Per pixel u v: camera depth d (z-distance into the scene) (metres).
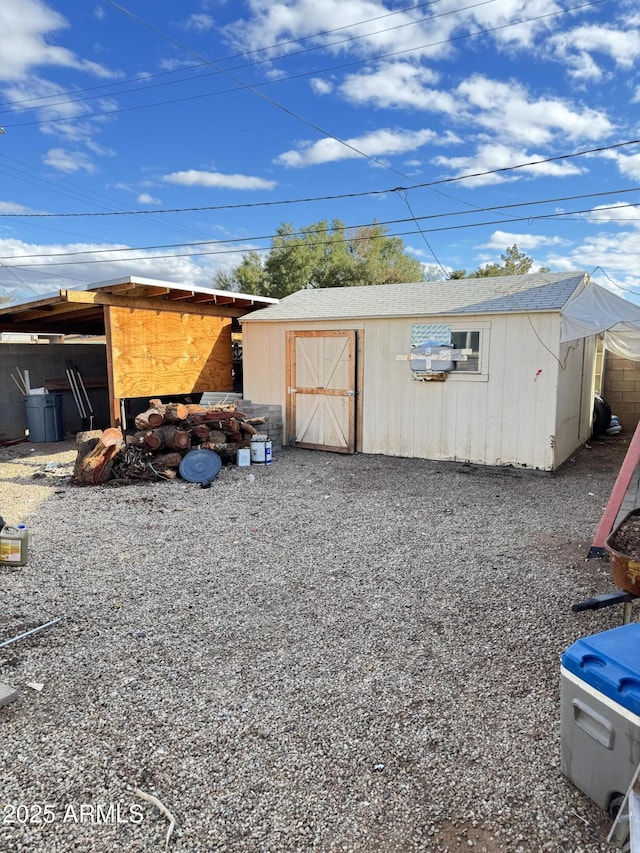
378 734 2.19
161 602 3.47
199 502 6.01
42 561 4.20
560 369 7.27
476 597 3.50
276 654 2.83
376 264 32.47
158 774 1.97
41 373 11.19
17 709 2.36
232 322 11.16
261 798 1.86
